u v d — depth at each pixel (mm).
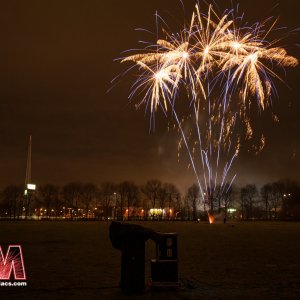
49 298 14602
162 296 14781
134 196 165250
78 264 23688
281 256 28000
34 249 32312
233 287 16609
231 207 162500
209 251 31406
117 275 19750
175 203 165000
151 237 15227
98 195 168875
